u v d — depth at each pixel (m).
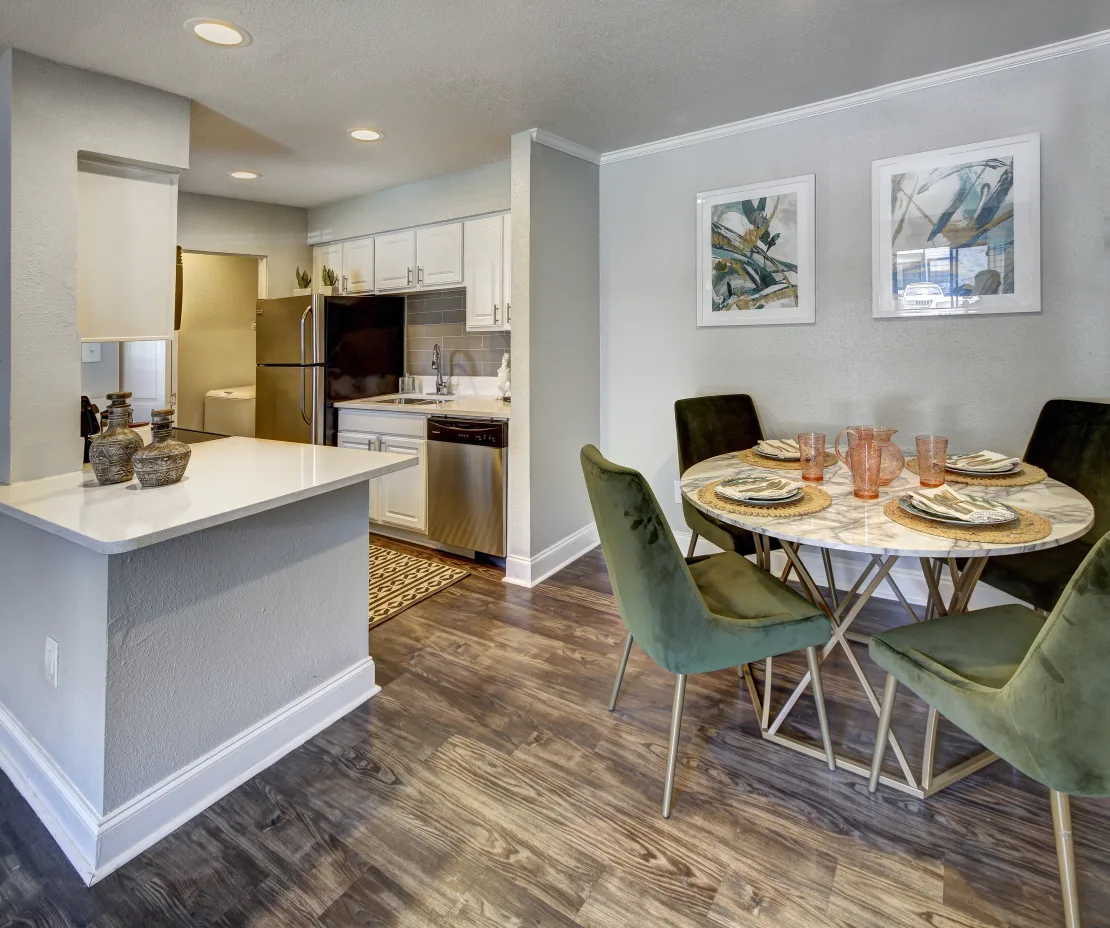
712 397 2.94
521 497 3.22
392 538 4.07
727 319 3.17
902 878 1.43
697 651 1.59
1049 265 2.42
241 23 2.01
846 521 1.61
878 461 1.80
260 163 3.59
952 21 2.12
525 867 1.47
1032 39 2.26
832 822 1.60
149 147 2.40
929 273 2.65
